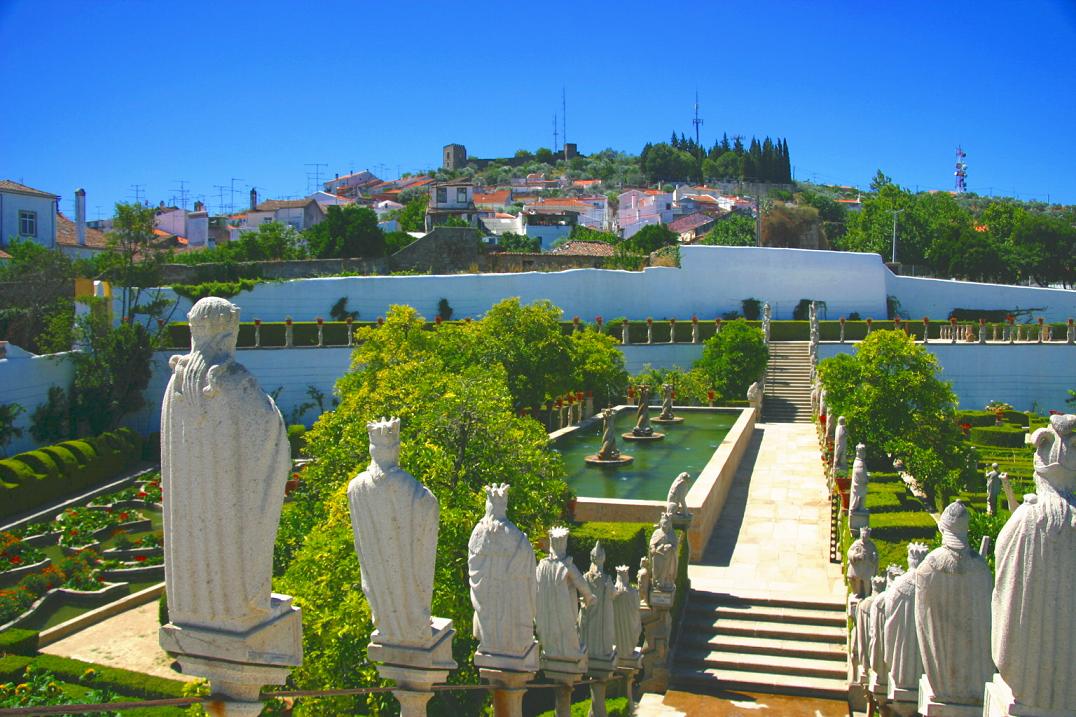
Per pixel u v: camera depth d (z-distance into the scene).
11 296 39.91
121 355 36.53
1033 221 77.44
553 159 177.75
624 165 165.50
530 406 31.00
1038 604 4.96
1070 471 5.02
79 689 16.27
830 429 29.06
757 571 19.61
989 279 73.88
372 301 46.69
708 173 148.50
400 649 5.91
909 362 28.30
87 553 24.45
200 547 4.33
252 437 4.32
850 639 15.32
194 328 4.33
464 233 54.62
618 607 11.77
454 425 16.11
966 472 26.09
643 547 17.97
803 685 15.38
